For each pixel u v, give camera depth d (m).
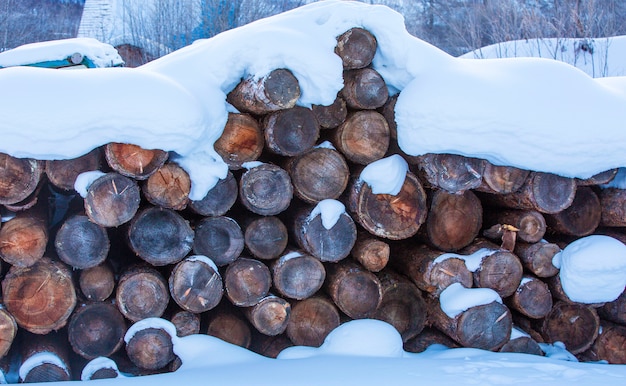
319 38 3.38
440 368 3.01
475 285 3.59
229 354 3.20
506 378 2.84
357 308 3.47
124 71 3.13
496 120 3.36
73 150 2.94
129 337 3.14
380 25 3.44
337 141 3.52
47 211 3.43
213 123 3.24
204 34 17.17
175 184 3.20
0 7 17.92
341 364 3.05
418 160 3.47
